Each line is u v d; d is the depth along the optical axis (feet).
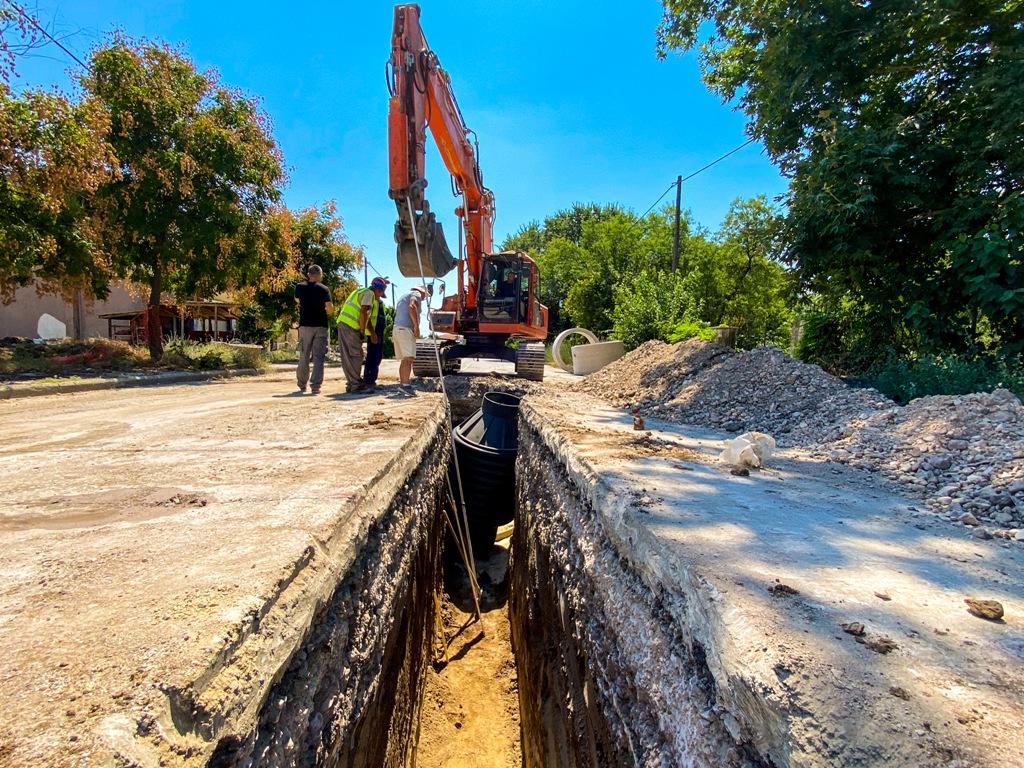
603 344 50.42
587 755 9.24
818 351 28.30
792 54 23.63
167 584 6.24
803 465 13.65
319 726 6.90
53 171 33.40
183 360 50.42
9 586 6.22
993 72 19.35
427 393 28.53
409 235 26.07
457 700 16.63
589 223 113.39
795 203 23.27
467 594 23.81
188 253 46.19
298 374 29.48
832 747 4.10
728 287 69.87
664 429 18.71
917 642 5.31
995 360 18.95
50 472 11.87
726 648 5.46
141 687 4.44
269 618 6.04
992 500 10.03
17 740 3.85
